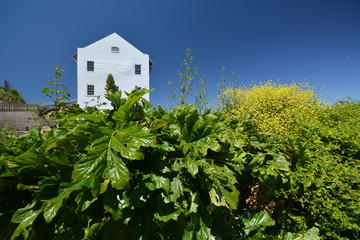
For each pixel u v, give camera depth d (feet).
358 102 10.35
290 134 6.80
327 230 4.47
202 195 3.34
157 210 2.87
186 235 2.87
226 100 20.94
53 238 2.85
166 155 3.44
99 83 50.44
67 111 4.08
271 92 21.11
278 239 4.39
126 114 3.43
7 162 2.76
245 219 3.99
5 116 32.60
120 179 2.47
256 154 4.53
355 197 4.13
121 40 53.31
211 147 3.35
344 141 5.44
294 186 4.52
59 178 2.78
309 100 21.53
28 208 2.75
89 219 2.74
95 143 2.70
